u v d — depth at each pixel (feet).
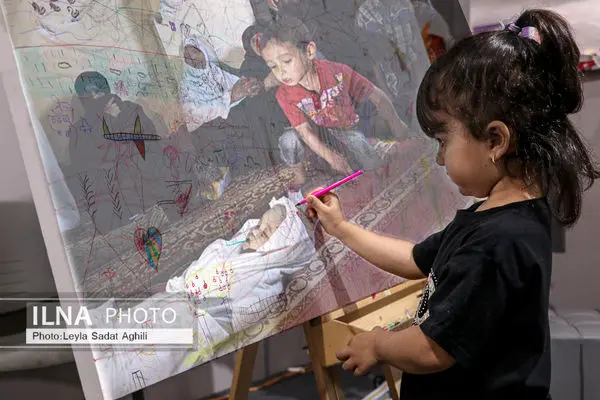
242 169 2.33
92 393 1.73
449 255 2.10
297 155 2.60
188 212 2.09
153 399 4.85
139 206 1.93
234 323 2.17
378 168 3.03
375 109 3.09
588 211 5.50
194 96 2.19
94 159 1.82
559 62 2.05
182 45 2.18
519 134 1.95
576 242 5.59
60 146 1.73
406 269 2.59
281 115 2.56
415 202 3.22
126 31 1.99
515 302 1.92
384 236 2.72
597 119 5.23
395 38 3.38
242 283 2.23
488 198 2.17
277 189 2.47
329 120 2.81
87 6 1.88
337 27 2.98
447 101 2.06
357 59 3.06
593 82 5.21
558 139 2.00
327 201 2.65
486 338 1.88
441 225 3.39
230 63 2.37
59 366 4.20
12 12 1.68
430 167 3.39
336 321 2.63
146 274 1.91
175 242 2.02
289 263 2.45
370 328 2.64
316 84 2.77
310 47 2.79
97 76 1.87
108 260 1.81
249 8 2.50
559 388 4.17
